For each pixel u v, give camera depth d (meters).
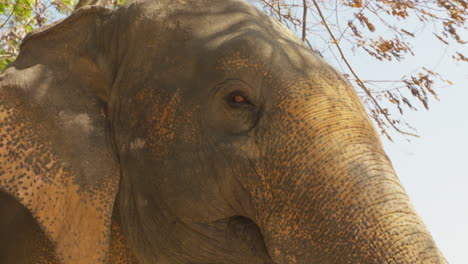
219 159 3.38
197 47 3.57
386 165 3.04
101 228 3.68
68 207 3.67
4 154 3.68
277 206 3.13
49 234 3.63
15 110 3.78
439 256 2.79
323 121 3.10
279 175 3.13
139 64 3.76
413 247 2.77
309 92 3.20
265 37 3.46
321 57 3.52
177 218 3.58
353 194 2.92
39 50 4.00
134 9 3.89
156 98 3.62
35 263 4.05
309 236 2.99
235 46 3.43
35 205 3.64
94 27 4.05
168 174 3.55
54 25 4.03
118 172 3.81
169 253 3.66
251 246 3.46
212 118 3.43
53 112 3.80
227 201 3.41
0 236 4.25
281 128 3.18
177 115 3.53
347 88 3.30
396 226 2.82
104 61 3.96
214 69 3.45
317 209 2.98
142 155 3.66
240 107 3.36
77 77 3.96
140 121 3.68
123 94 3.79
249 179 3.27
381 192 2.91
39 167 3.69
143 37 3.79
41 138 3.74
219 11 3.68
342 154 3.01
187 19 3.70
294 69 3.30
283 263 3.08
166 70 3.62
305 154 3.07
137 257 3.84
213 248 3.54
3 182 3.63
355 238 2.86
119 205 3.94
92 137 3.81
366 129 3.13
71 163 3.73
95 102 3.92
